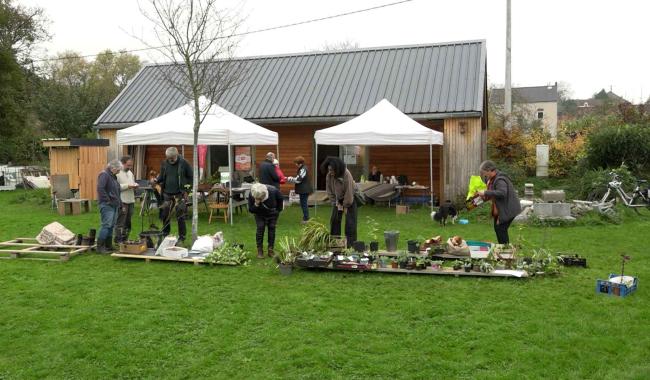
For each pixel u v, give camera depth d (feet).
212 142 36.76
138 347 15.16
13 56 88.94
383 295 19.61
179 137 36.78
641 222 36.91
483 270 21.85
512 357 14.12
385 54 57.16
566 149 58.85
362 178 49.55
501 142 58.65
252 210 25.25
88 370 13.91
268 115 52.65
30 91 105.29
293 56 60.39
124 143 38.19
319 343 15.23
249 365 13.94
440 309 17.84
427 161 51.26
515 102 117.80
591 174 47.06
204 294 19.98
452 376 13.20
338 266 22.86
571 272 22.54
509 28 68.33
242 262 24.79
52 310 18.26
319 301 18.92
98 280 22.07
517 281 21.12
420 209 45.85
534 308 17.93
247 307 18.35
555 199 37.68
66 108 97.66
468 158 47.34
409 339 15.40
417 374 13.29
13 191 70.59
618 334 15.57
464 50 54.29
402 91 51.31
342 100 52.31
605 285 19.44
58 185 45.55
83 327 16.69
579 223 35.47
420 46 56.80
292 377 13.26
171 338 15.79
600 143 50.96
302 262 22.90
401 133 39.88
